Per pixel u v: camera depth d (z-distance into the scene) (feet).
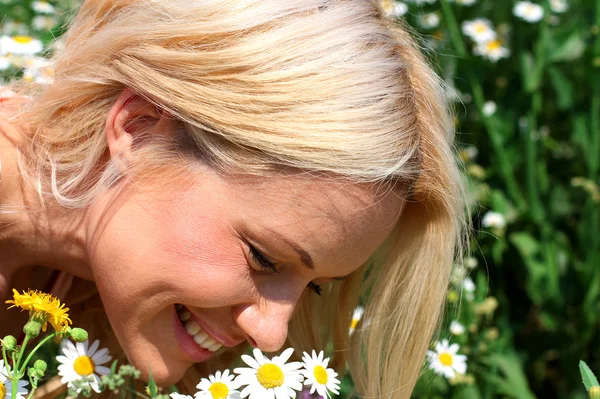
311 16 2.19
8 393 2.00
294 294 2.20
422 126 2.26
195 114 2.12
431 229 2.40
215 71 2.13
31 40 3.14
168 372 2.28
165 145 2.16
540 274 3.44
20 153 2.33
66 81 2.30
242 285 2.15
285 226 2.10
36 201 2.32
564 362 3.46
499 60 3.90
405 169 2.19
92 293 2.49
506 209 3.50
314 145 2.08
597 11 3.67
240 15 2.17
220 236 2.12
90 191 2.23
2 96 2.49
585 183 3.43
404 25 2.53
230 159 2.10
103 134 2.24
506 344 3.25
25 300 1.97
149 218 2.15
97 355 2.20
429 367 2.67
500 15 4.09
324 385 2.12
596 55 3.55
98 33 2.28
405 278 2.47
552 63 3.67
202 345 2.27
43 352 2.60
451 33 3.59
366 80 2.16
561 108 3.70
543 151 3.79
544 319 3.46
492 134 3.58
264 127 2.09
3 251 2.36
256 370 2.09
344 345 2.62
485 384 3.06
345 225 2.12
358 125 2.11
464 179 2.68
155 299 2.17
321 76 2.13
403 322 2.50
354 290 2.57
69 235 2.31
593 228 3.45
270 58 2.14
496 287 3.50
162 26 2.18
